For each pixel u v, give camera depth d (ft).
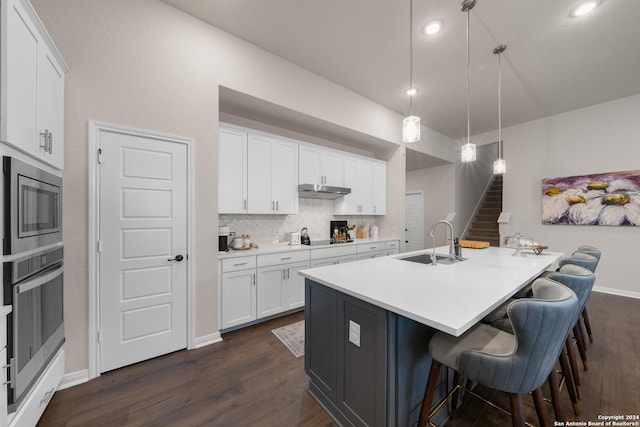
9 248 3.84
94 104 6.24
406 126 6.55
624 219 12.23
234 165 9.47
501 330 4.60
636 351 7.29
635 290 12.10
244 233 10.89
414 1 7.01
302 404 5.40
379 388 4.05
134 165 6.78
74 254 6.01
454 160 18.88
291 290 10.17
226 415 5.08
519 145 15.78
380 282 5.06
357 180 13.75
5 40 3.76
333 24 7.95
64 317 5.86
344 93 11.71
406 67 10.12
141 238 6.86
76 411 5.16
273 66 9.39
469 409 5.29
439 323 3.16
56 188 5.40
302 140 12.84
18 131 4.07
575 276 4.76
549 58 9.41
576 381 5.50
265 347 7.67
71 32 6.01
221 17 7.73
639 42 8.44
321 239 13.42
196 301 7.72
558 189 14.08
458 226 19.29
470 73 10.47
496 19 7.60
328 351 5.23
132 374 6.35
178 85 7.43
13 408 3.87
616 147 12.55
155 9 7.10
